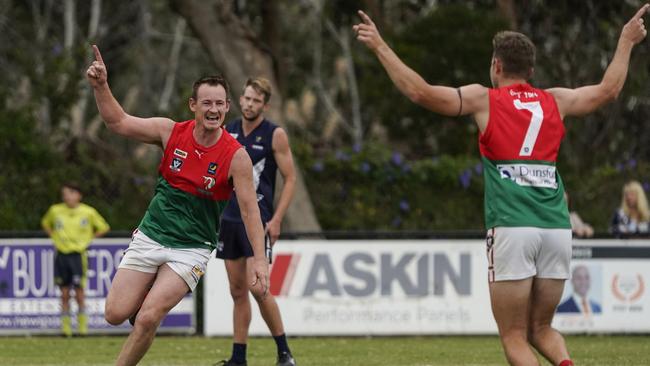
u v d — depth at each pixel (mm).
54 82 60656
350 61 88750
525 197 19812
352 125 93375
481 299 43062
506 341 20047
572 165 62500
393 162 56250
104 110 20891
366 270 42688
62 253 42781
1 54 85562
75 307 43031
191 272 21578
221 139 21453
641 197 47625
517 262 19703
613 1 68688
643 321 43625
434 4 69625
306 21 96062
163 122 21594
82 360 34250
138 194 55500
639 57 67000
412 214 55938
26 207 54094
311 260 42500
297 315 42344
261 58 57750
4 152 54719
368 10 70250
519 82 20766
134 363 21047
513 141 20078
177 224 21625
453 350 37469
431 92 19984
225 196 21781
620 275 43656
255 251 21406
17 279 43000
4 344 39594
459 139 60594
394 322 42656
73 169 55188
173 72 93625
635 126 71250
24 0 92562
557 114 20578
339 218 56031
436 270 43000
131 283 21609
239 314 28344
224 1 56969
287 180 28453
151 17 99625
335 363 32969
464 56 57906
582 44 68875
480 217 56719
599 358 33969
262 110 28219
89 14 97438
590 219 56438
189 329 43312
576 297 43438
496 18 59875
